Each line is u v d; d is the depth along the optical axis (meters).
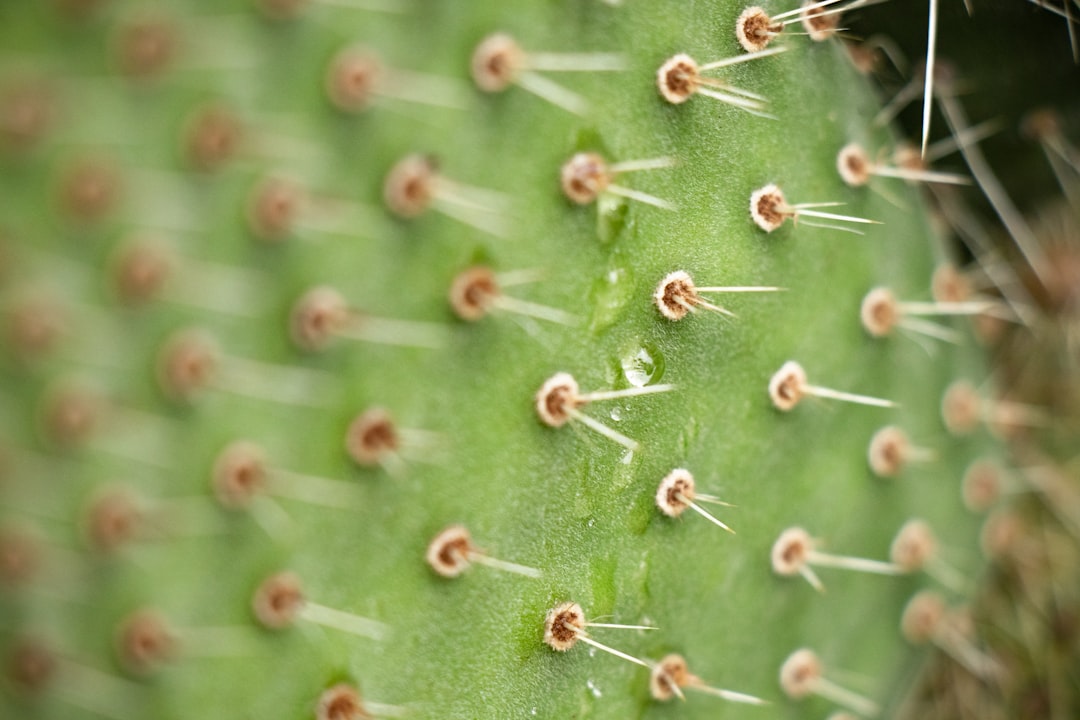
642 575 0.38
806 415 0.39
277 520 0.36
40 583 0.35
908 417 0.40
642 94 0.37
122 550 0.35
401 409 0.36
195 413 0.35
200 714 0.35
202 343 0.35
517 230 0.36
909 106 0.41
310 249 0.35
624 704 0.38
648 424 0.37
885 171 0.39
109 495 0.35
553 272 0.37
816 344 0.38
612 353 0.37
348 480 0.36
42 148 0.34
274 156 0.35
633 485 0.37
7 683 0.35
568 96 0.36
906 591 0.40
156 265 0.34
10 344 0.34
